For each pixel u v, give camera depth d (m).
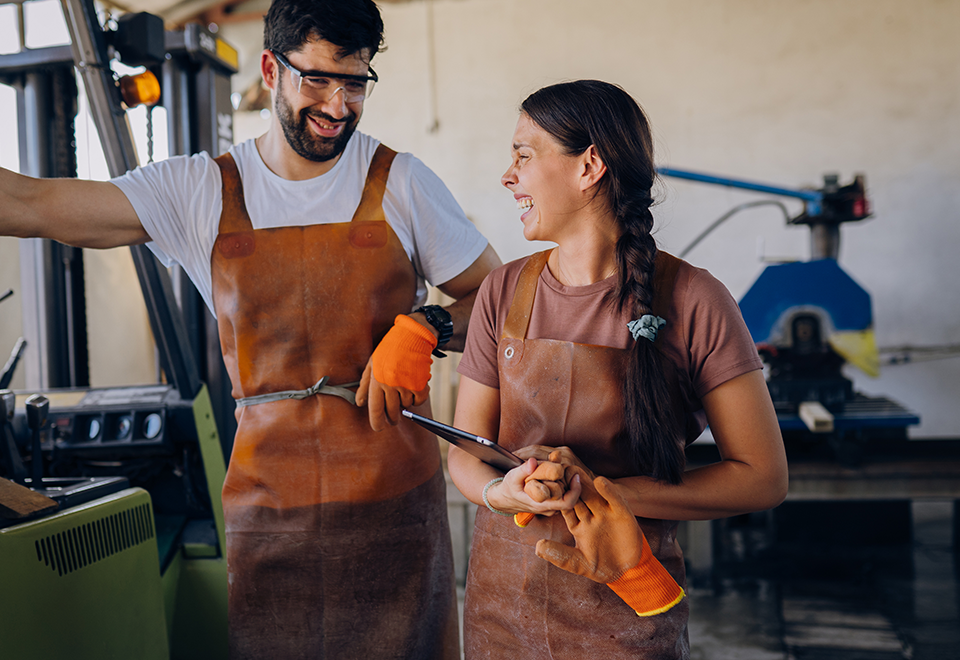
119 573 1.41
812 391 3.41
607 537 0.95
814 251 4.04
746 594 3.33
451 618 1.57
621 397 1.04
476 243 1.55
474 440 0.93
